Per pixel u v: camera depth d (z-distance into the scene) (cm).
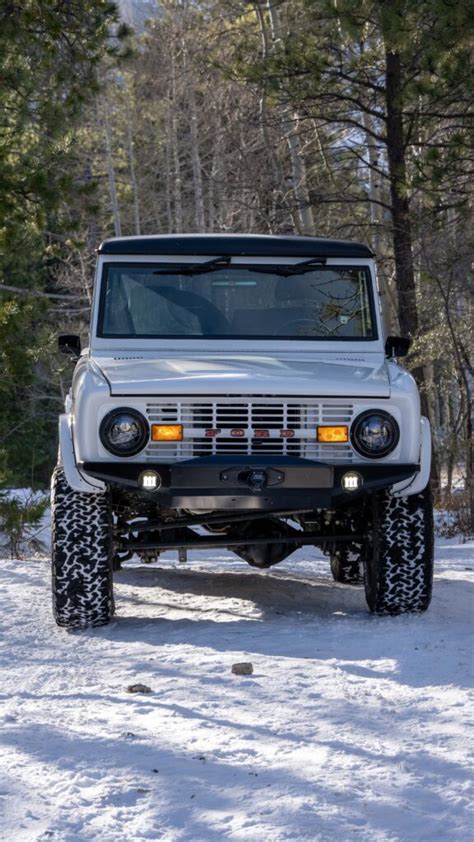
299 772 400
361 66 2011
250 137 3375
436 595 833
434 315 2062
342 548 811
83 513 684
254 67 2020
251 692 520
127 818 360
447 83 1750
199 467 643
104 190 4403
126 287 760
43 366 2916
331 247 775
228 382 653
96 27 1645
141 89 4359
